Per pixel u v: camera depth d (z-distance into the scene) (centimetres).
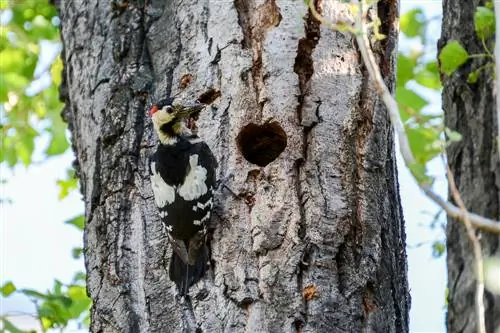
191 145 1145
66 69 1355
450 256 854
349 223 1102
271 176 1117
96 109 1229
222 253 1095
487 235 820
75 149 1309
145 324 1085
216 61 1191
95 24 1290
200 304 1074
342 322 1055
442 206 785
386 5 1252
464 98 896
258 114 1155
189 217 1101
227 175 1137
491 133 854
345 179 1123
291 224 1090
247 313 1059
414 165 809
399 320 1128
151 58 1236
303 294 1059
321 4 1204
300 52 1182
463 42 938
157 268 1114
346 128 1146
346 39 1193
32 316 1361
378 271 1105
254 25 1202
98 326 1118
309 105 1150
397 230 1173
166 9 1259
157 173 1138
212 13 1218
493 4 859
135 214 1151
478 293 750
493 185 835
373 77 868
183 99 1181
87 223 1192
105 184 1178
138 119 1199
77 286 1532
